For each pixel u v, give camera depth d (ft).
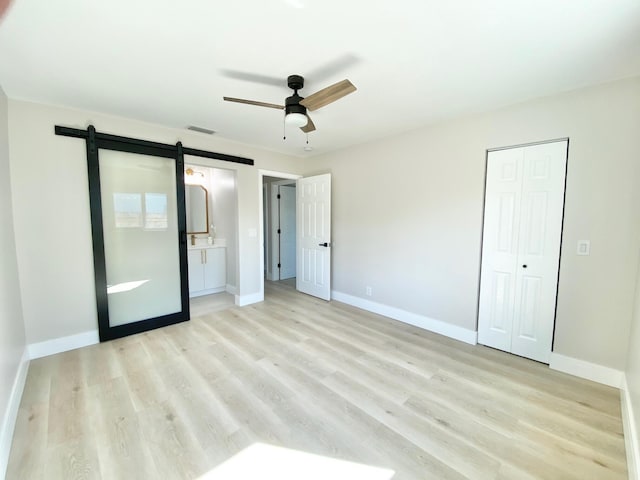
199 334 10.48
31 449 5.24
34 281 8.54
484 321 9.59
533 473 4.83
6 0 4.43
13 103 8.09
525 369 8.13
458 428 5.86
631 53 5.88
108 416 6.13
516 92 7.80
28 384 7.25
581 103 7.48
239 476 4.77
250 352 9.09
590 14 4.75
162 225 11.08
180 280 11.62
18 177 8.20
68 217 9.06
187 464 4.99
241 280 13.78
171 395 6.88
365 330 10.91
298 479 4.72
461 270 9.97
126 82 7.29
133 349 9.26
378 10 4.73
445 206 10.27
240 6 4.65
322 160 15.03
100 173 9.60
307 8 4.69
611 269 7.24
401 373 7.91
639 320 5.91
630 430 5.41
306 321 11.84
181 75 6.95
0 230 6.40
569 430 5.80
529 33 5.30
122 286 10.29
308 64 6.46
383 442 5.49
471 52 5.95
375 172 12.52
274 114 9.42
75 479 4.66
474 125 9.39
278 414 6.24
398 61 6.30
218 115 9.52
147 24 5.11
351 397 6.84
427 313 11.01
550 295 8.21
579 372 7.75
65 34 5.35
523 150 8.52
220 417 6.14
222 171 15.83
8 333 6.37
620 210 7.08
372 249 12.87
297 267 16.69
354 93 7.87
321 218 14.84
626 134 6.94
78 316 9.37
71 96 8.07
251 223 14.01
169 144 10.99
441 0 4.49
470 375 7.82
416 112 9.26
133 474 4.77
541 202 8.27
